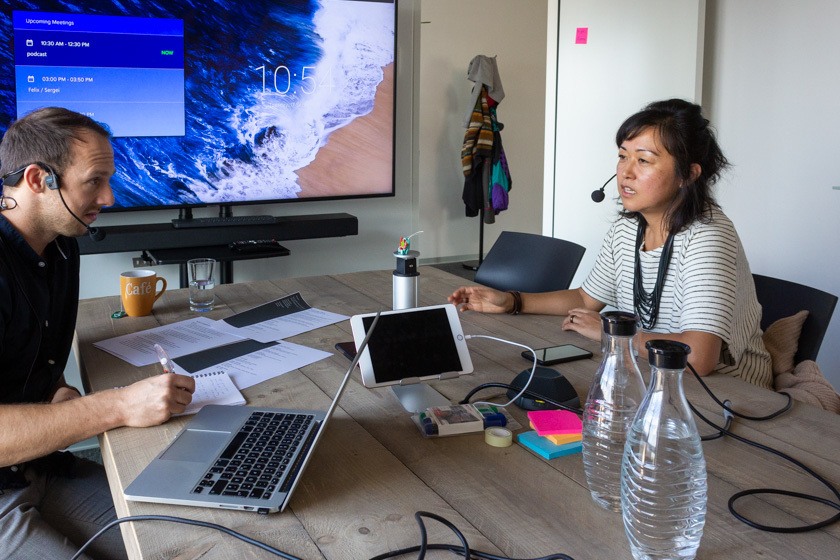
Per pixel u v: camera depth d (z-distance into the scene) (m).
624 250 1.94
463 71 6.28
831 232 3.13
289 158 3.61
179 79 3.32
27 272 1.54
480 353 1.66
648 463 0.84
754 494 1.02
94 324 1.90
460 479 1.08
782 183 3.31
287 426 1.22
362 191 3.81
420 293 2.22
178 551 0.89
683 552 0.85
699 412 1.33
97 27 3.14
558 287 2.40
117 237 3.12
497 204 5.91
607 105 3.82
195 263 2.01
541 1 6.47
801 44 3.15
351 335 1.79
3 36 3.01
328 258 3.89
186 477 1.05
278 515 0.98
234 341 1.74
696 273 1.68
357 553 0.89
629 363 1.02
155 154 3.34
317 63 3.57
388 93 3.77
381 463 1.13
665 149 1.70
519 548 0.89
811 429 1.25
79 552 0.96
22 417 1.21
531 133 6.68
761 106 3.36
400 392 1.42
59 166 1.45
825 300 1.85
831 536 0.92
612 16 3.73
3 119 3.07
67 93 3.15
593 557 0.88
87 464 1.67
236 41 3.39
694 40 3.34
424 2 6.00
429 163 6.30
